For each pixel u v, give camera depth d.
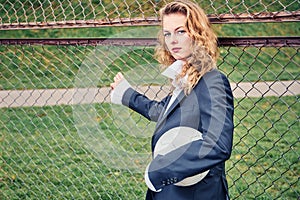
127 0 8.22
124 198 4.61
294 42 2.98
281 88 7.23
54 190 4.83
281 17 2.99
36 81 7.51
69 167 5.31
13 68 7.84
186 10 2.45
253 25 9.66
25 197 4.71
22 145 5.96
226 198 2.58
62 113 6.55
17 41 3.62
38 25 3.54
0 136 6.23
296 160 5.37
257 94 6.96
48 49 7.62
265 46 3.02
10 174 5.18
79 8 9.25
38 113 6.60
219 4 8.70
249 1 9.09
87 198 4.68
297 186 4.82
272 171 5.14
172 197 2.44
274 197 4.64
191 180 2.39
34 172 5.25
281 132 6.16
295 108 6.75
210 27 2.50
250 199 4.62
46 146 5.90
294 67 8.41
